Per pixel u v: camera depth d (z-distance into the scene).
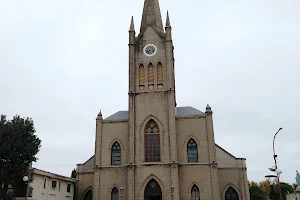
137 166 43.78
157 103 46.47
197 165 44.00
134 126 45.81
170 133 44.28
